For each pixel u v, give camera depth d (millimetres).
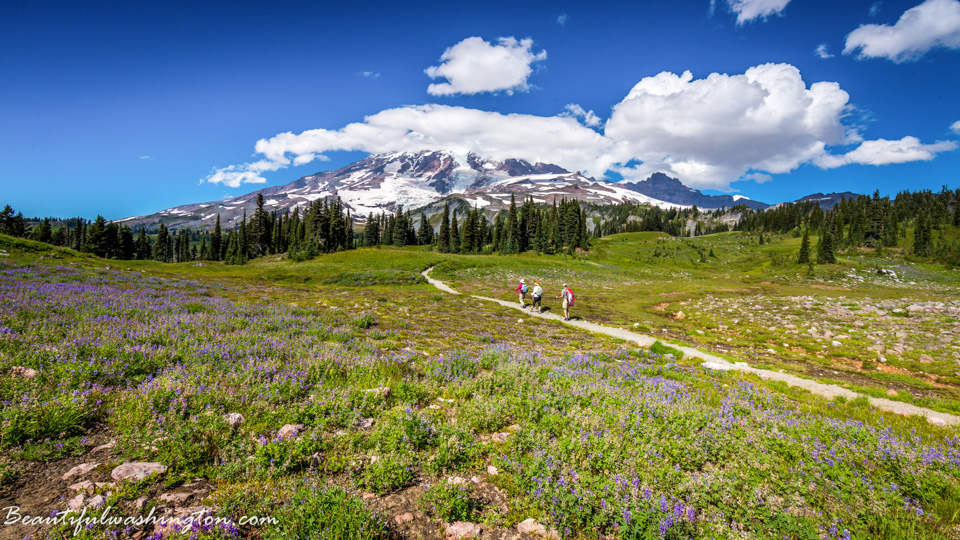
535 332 22016
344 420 6516
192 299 19562
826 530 4543
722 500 5000
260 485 4586
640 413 7969
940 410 11641
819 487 5473
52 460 4707
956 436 8164
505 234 141625
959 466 6195
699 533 4438
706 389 11375
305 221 153875
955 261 119500
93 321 10742
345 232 138250
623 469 5594
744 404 9586
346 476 5090
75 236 153250
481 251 139000
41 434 4973
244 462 4965
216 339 10719
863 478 5641
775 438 7195
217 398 6617
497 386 9562
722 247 190750
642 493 4902
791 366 18359
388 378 9180
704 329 29234
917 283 94188
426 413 7234
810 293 60031
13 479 4270
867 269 110938
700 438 6930
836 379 16328
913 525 4598
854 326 27203
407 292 38219
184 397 6410
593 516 4598
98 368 7219
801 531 4457
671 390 10258
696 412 8320
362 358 10664
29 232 141625
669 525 4367
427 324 20656
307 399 7176
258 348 10328
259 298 25156
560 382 9969
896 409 11273
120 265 52031
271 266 79000
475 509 4738
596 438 6461
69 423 5238
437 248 148250
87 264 40469
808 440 7172
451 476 5398
